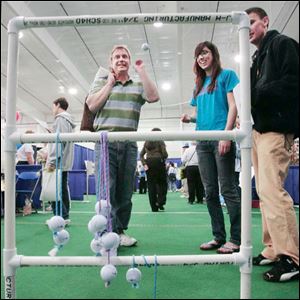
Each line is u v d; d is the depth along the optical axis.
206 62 1.88
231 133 0.88
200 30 6.63
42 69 8.62
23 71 8.75
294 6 5.36
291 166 4.81
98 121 1.87
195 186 5.19
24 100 11.90
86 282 1.34
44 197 2.86
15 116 0.92
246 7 5.50
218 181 1.91
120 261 0.88
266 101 1.38
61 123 2.95
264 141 1.42
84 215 3.72
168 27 6.47
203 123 1.92
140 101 1.94
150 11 5.69
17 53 0.94
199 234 2.43
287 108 1.38
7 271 0.90
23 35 6.53
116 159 1.87
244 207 0.89
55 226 0.86
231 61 8.05
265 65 1.47
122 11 5.68
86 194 6.27
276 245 1.36
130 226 2.84
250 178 0.88
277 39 1.45
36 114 13.20
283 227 1.34
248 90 0.90
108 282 0.86
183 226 2.83
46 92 10.96
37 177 4.03
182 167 7.04
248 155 0.89
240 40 0.92
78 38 6.86
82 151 7.43
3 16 5.67
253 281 1.33
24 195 4.09
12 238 0.91
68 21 0.92
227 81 1.82
